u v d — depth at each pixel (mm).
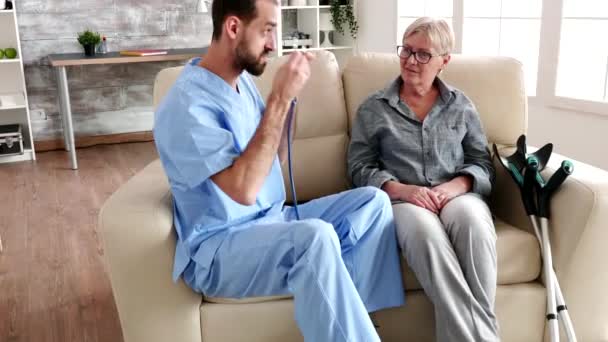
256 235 1609
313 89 2223
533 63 3623
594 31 3209
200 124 1544
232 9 1545
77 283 2545
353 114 2256
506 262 1813
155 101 2127
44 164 4469
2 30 4594
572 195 1773
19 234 3113
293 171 2195
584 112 3238
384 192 1810
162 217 1663
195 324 1718
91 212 3432
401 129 2035
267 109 1528
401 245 1766
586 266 1787
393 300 1781
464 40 4023
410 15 4621
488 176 2018
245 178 1526
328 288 1516
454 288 1688
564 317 1730
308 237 1531
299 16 5625
